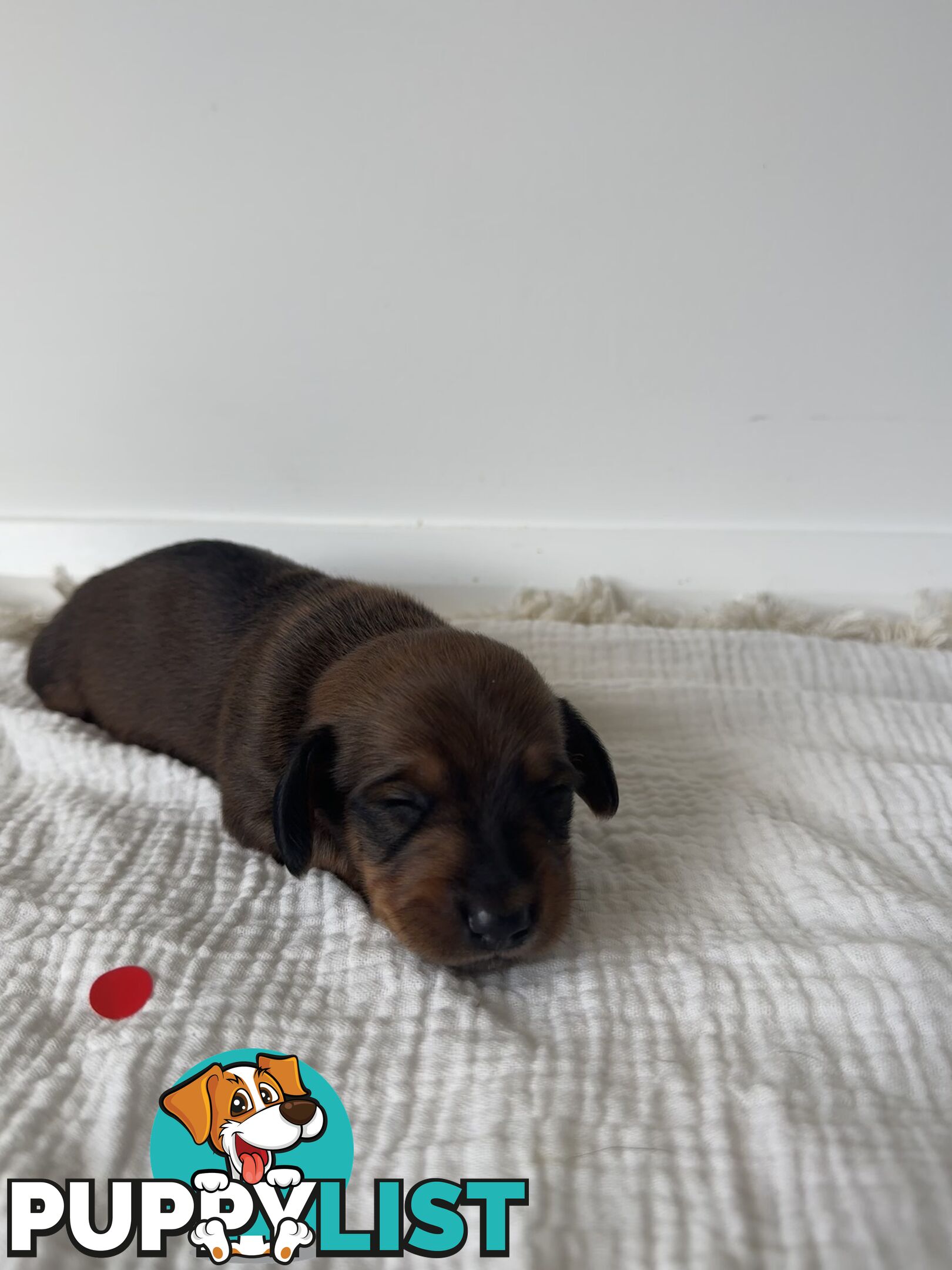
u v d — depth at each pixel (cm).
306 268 27
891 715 24
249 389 29
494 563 30
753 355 28
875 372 28
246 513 31
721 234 26
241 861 19
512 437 29
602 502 30
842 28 23
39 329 28
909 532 29
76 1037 14
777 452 29
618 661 27
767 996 15
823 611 30
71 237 27
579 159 25
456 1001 15
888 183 25
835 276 26
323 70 24
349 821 17
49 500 31
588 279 27
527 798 16
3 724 24
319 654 19
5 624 30
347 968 16
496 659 17
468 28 24
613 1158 12
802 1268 11
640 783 22
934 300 26
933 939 16
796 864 18
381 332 28
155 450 30
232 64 24
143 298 27
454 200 26
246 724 19
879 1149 12
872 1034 14
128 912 17
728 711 25
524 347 28
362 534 30
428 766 15
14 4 24
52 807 21
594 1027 15
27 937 16
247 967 16
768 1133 12
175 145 25
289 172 26
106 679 23
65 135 25
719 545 30
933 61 24
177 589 23
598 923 17
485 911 14
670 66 24
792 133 25
